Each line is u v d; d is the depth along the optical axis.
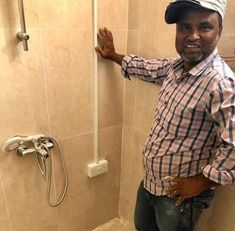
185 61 0.96
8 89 1.12
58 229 1.56
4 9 1.02
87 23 1.24
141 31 1.31
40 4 1.09
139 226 1.34
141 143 1.49
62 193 1.49
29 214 1.40
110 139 1.58
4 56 1.07
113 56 1.32
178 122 0.95
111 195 1.74
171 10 0.88
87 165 1.53
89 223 1.70
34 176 1.34
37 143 1.25
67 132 1.38
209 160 0.98
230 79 0.82
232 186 1.10
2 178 1.25
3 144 1.19
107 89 1.45
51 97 1.26
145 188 1.18
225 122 0.81
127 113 1.54
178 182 0.94
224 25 1.02
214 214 1.21
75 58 1.27
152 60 1.22
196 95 0.90
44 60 1.18
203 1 0.81
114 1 1.29
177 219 1.05
